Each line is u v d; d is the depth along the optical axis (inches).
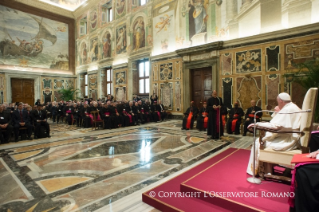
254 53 344.8
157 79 518.0
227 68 380.2
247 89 354.9
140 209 108.5
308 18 294.0
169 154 206.4
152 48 529.7
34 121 304.0
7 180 147.6
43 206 111.4
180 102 469.7
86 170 165.5
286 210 91.3
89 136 310.5
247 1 356.5
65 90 756.0
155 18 519.8
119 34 635.5
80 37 814.5
